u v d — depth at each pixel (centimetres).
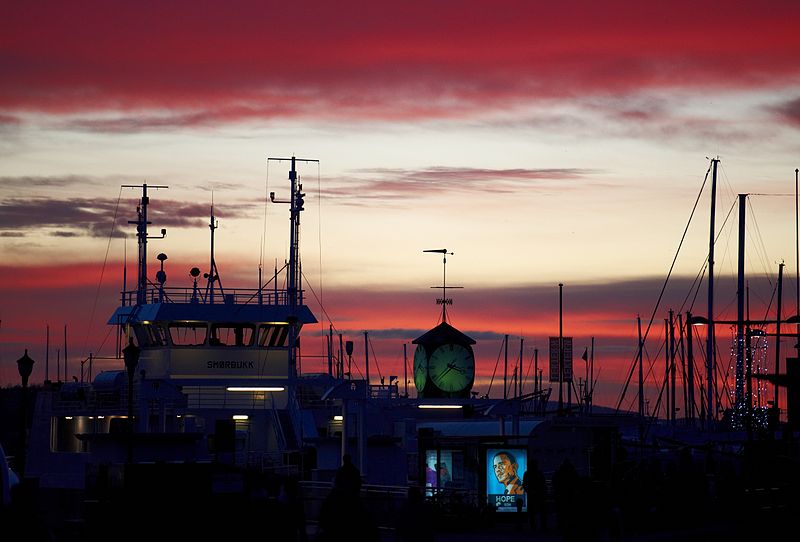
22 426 7538
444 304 13325
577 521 5931
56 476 11925
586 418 10556
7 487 4506
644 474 9512
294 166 13575
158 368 12238
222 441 8994
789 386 9931
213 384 11956
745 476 9825
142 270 14188
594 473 10075
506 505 8331
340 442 10938
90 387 12338
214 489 7325
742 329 16138
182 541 6056
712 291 17112
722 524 8631
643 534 8094
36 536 3891
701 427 16638
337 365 13675
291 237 13450
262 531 6131
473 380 12769
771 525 8312
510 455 8381
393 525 8175
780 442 10238
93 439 10219
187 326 12194
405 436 11744
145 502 6069
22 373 7531
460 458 8694
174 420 12112
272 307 12438
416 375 12962
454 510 8112
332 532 5184
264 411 12012
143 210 14288
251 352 12338
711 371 16788
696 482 8881
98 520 6338
